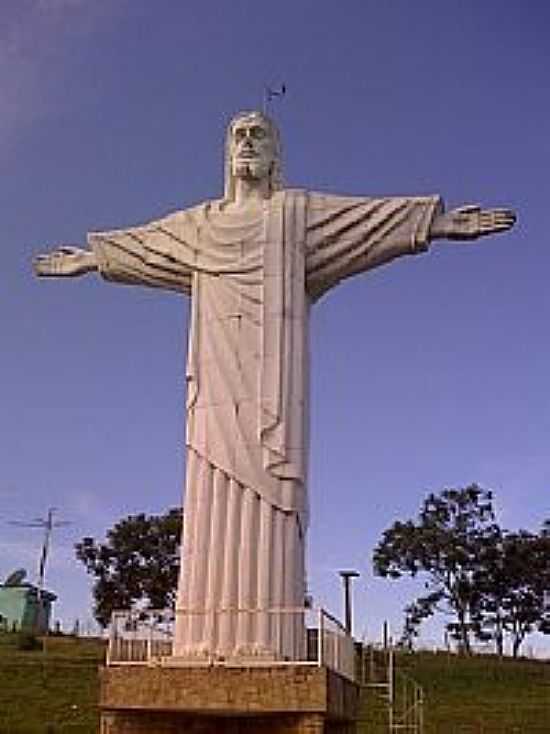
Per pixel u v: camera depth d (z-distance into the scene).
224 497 27.28
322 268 29.59
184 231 30.27
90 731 55.06
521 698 70.25
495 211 29.12
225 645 25.77
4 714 58.00
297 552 27.14
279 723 24.41
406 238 29.16
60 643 84.62
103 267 31.34
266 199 30.31
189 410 28.53
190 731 25.22
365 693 63.38
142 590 98.44
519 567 106.62
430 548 107.81
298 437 27.81
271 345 28.36
